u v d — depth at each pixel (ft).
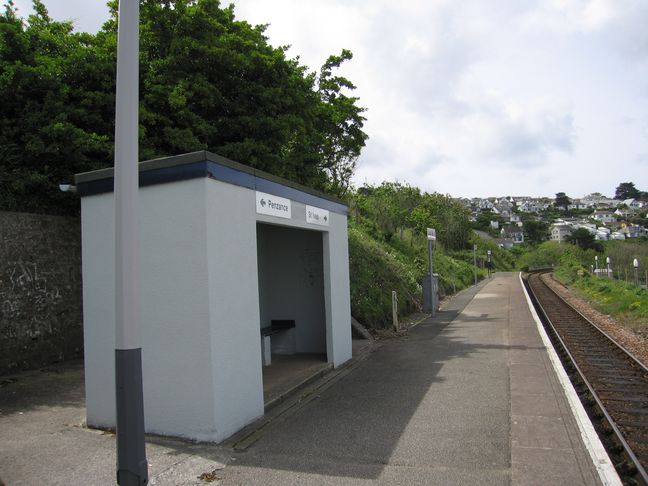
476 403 22.71
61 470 15.97
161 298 19.19
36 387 26.43
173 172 19.02
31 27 36.99
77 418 21.38
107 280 20.30
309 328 34.68
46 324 31.96
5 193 31.65
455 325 50.80
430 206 165.17
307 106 47.06
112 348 20.08
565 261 237.45
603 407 23.93
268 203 23.24
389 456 16.97
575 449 16.98
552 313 70.95
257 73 41.91
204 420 18.49
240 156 39.09
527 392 24.07
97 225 20.57
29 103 33.12
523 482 14.74
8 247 30.04
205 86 38.32
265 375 28.48
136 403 12.91
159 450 17.75
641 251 207.00
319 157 52.95
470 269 151.94
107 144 34.09
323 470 15.94
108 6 42.22
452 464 16.17
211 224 18.84
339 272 32.58
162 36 39.37
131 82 13.04
